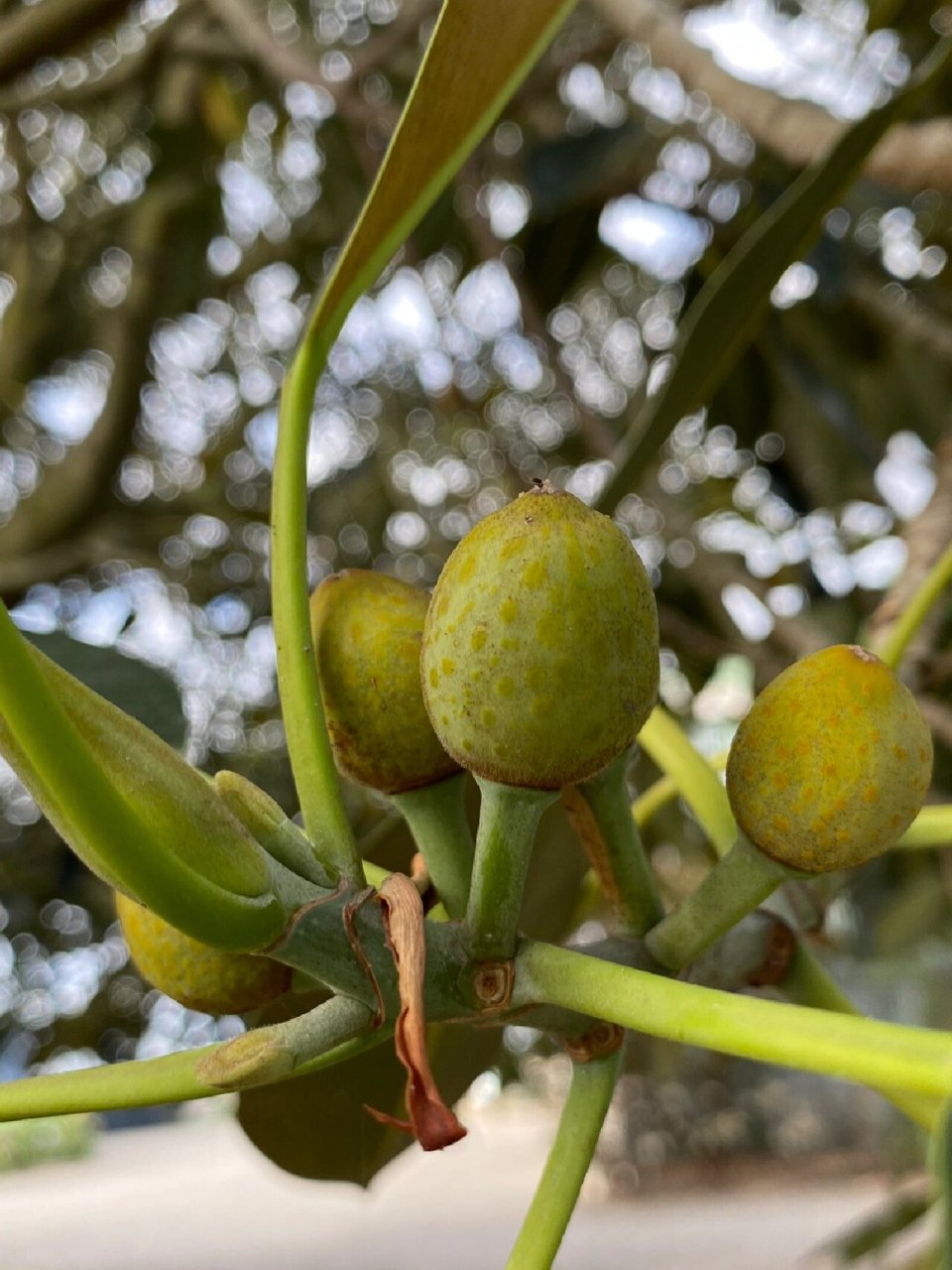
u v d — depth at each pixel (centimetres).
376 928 12
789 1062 10
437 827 14
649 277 59
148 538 71
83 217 65
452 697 12
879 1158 194
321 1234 185
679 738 17
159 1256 175
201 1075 12
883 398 47
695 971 16
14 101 54
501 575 11
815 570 49
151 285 57
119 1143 325
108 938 64
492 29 14
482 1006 12
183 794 12
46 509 57
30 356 65
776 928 16
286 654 13
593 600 11
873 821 13
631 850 14
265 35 45
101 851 11
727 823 17
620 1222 185
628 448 22
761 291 21
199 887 11
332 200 63
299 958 12
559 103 55
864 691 13
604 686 12
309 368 14
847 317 46
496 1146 266
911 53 43
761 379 45
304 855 12
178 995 14
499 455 54
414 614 14
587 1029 13
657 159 49
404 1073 20
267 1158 20
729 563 47
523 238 48
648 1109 212
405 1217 196
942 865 49
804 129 26
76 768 11
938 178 23
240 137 59
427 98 14
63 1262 173
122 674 19
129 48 58
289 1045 12
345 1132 20
